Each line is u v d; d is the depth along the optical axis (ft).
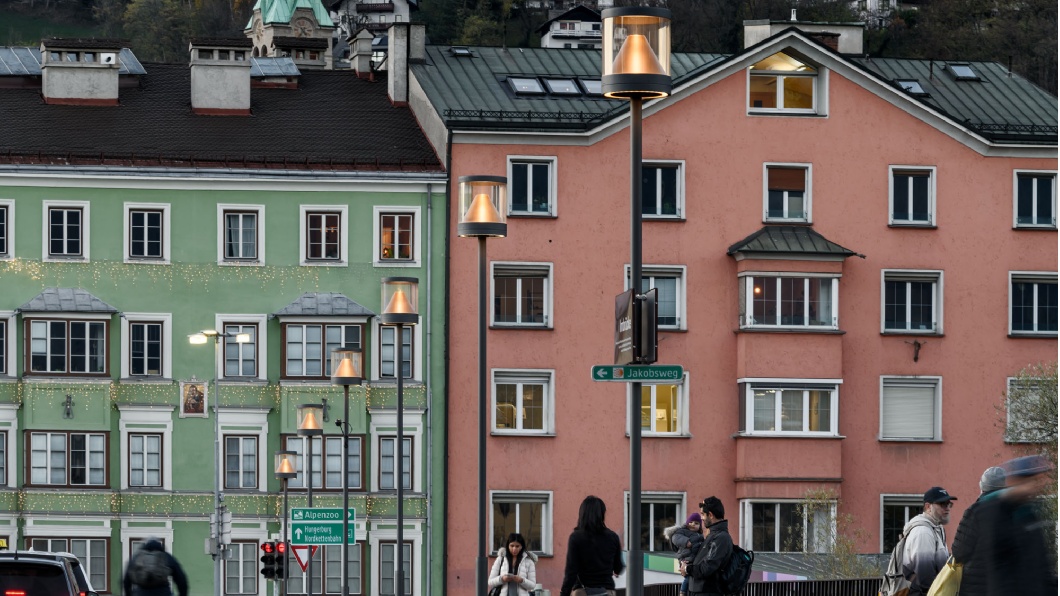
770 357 273.95
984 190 284.20
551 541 270.87
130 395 269.03
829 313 276.62
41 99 287.48
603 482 272.92
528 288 274.36
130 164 271.49
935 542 91.45
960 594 63.00
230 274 272.31
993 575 55.47
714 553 95.76
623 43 91.30
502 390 273.13
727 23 602.85
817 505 272.51
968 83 303.27
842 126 280.92
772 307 275.80
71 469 267.80
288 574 267.59
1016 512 55.57
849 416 278.05
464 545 269.85
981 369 282.15
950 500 92.84
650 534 273.33
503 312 274.36
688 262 276.82
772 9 606.14
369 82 304.50
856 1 615.98
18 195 269.44
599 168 275.59
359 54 309.42
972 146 283.79
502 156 274.16
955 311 282.36
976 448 280.92
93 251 270.87
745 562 96.58
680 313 276.62
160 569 114.73
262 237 273.13
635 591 86.22
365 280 273.75
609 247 275.39
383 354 273.13
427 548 268.82
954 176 283.38
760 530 273.13
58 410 267.59
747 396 273.75
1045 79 558.56
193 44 287.69
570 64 298.76
